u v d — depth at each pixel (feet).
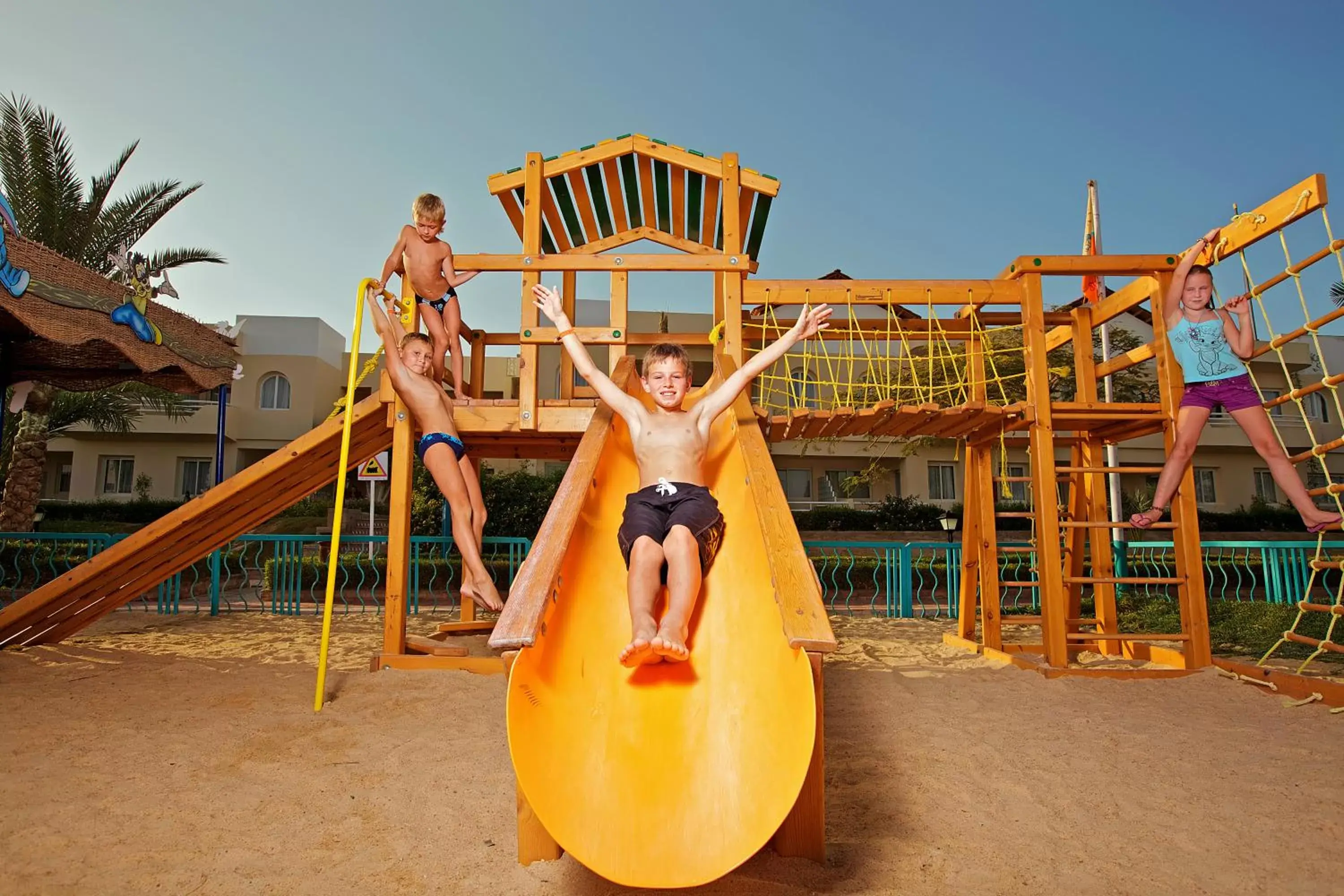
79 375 28.99
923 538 68.95
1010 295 21.47
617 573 12.30
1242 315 18.39
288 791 11.19
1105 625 24.57
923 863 8.98
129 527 70.69
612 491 13.79
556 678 8.86
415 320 21.62
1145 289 21.13
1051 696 17.17
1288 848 9.47
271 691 17.04
